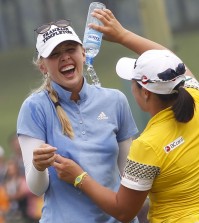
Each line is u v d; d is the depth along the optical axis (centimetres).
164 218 1212
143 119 2195
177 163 1193
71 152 1256
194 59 5831
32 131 1265
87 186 1227
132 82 1234
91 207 1266
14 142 3384
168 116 1204
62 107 1278
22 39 6181
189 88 1291
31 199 3291
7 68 6103
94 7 1390
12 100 5884
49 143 1269
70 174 1230
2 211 3325
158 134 1194
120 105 1314
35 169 1224
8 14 6175
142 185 1191
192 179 1199
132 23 5803
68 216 1261
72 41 1252
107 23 1350
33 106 1270
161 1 2388
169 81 1189
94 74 1359
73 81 1262
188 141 1199
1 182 3341
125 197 1203
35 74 6038
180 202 1206
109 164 1278
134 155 1191
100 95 1305
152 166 1185
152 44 1358
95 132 1278
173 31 6203
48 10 5916
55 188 1269
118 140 1325
